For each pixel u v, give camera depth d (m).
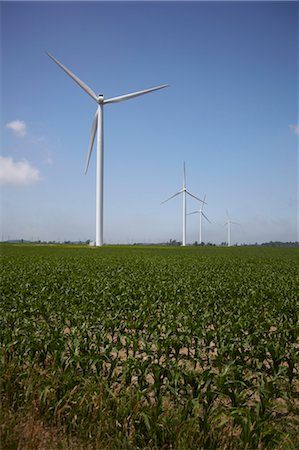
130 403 6.52
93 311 14.42
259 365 8.73
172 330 10.87
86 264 38.12
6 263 38.38
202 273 29.14
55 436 6.04
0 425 5.84
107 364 9.51
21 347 8.72
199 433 5.91
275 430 5.83
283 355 8.55
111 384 7.40
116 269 32.66
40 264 37.25
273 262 45.78
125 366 7.76
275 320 13.30
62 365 7.87
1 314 13.28
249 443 5.72
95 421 6.27
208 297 17.72
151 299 17.16
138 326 12.05
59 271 29.64
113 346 9.52
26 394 6.66
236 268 35.69
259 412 6.46
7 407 6.43
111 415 6.42
